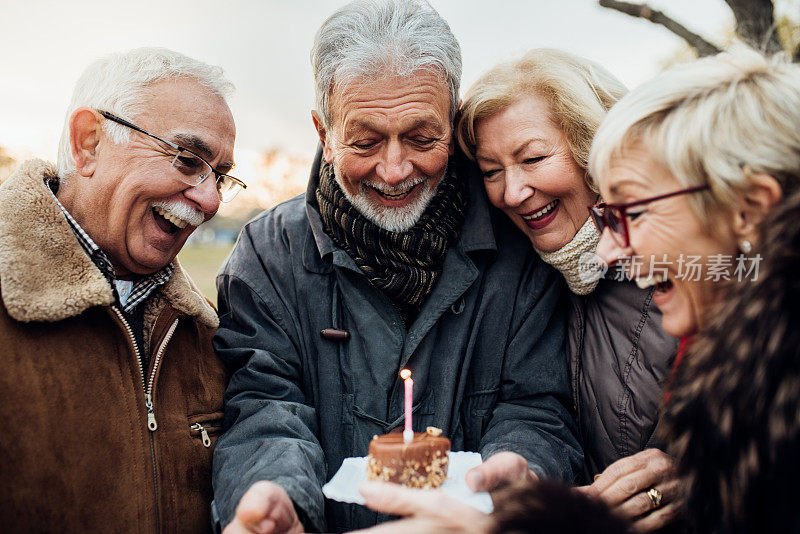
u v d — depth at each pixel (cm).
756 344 89
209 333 178
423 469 121
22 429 132
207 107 155
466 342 171
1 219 137
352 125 151
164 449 152
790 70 109
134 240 151
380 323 168
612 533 92
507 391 173
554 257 164
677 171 108
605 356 164
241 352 170
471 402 174
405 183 159
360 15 151
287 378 170
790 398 85
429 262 167
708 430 96
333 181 174
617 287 162
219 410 171
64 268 139
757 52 115
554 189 155
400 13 151
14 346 134
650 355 154
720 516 96
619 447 161
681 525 116
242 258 180
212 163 158
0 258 133
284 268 176
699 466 99
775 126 103
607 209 120
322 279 174
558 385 173
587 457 172
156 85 149
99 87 149
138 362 149
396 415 165
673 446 107
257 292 174
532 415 166
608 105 155
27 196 140
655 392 153
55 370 137
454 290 167
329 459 166
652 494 132
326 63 154
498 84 156
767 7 280
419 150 156
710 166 104
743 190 103
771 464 86
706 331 100
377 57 145
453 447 168
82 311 138
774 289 89
